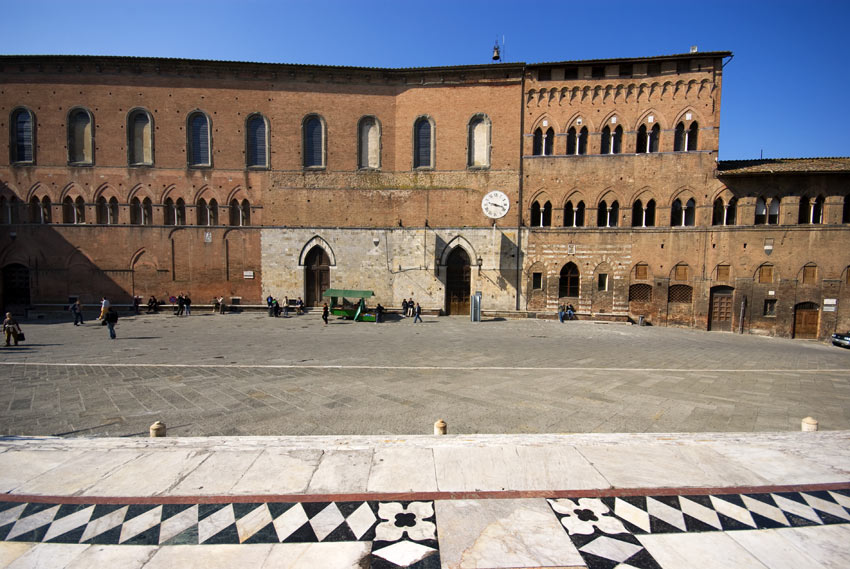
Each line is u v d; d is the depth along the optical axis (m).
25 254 33.16
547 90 33.38
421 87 34.47
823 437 8.44
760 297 30.77
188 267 34.19
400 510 5.66
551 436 8.26
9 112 32.84
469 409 11.26
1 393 12.00
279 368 15.52
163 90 33.47
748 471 6.84
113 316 22.00
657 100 32.03
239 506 5.69
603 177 32.97
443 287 34.56
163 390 12.48
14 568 4.50
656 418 10.80
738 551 4.95
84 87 33.03
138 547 4.88
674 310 32.25
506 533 5.20
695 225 31.80
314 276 35.16
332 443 7.73
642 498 6.00
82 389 12.45
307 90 34.28
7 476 6.37
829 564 4.75
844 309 29.50
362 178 34.69
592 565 4.67
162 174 33.72
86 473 6.49
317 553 4.83
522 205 34.03
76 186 33.28
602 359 18.45
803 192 30.03
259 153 34.56
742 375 16.08
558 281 33.91
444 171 34.47
